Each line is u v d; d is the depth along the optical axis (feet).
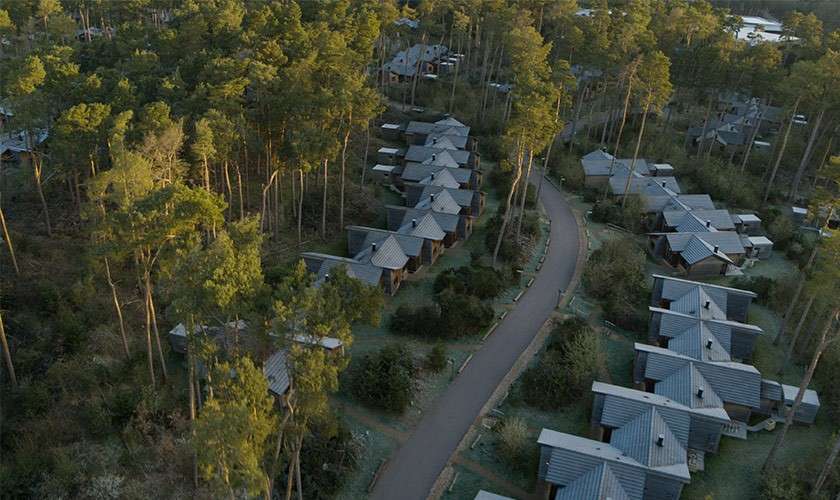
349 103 208.64
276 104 202.18
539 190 274.36
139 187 134.92
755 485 140.15
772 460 141.08
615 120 352.69
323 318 102.89
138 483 127.24
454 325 182.19
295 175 250.16
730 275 223.92
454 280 201.05
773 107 366.43
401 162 295.69
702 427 143.64
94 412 139.13
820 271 151.94
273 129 208.64
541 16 389.80
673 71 353.31
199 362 144.15
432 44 451.53
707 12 403.75
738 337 177.37
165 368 153.17
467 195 246.47
